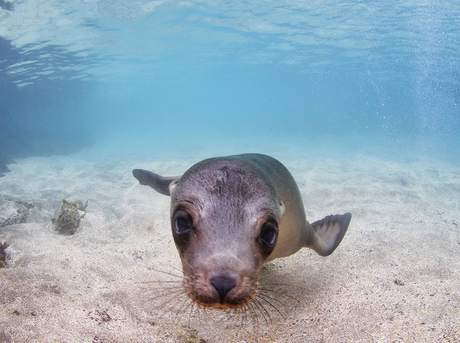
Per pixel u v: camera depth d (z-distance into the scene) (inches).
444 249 37.8
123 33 191.6
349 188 70.6
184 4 161.6
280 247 27.0
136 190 69.8
